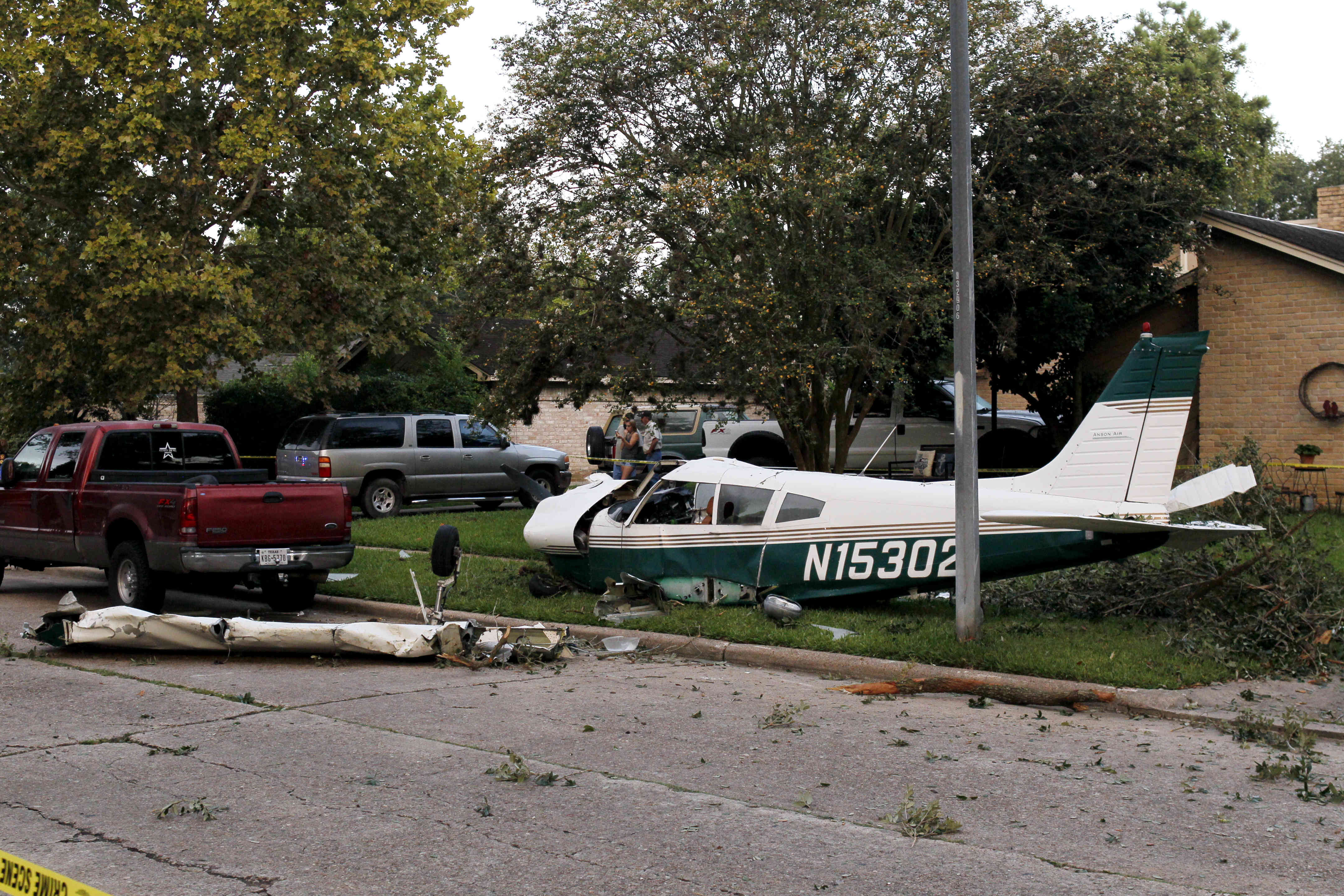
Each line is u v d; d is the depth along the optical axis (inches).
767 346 619.8
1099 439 385.1
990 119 681.0
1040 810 220.4
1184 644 348.8
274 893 177.3
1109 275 743.1
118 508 468.4
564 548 461.4
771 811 218.7
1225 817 216.7
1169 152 737.6
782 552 416.2
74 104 815.1
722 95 658.8
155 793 228.2
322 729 280.8
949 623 387.9
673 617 410.9
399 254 970.1
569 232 665.0
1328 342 758.5
